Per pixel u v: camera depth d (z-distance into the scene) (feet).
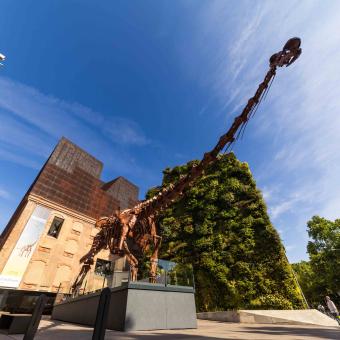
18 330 16.84
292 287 41.01
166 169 83.30
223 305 44.80
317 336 16.56
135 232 34.50
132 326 20.33
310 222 90.07
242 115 20.49
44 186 98.99
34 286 81.87
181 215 65.31
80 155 127.75
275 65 18.98
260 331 20.89
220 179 63.21
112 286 25.77
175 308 24.44
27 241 85.87
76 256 97.45
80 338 14.92
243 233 50.01
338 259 78.84
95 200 115.65
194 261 53.57
